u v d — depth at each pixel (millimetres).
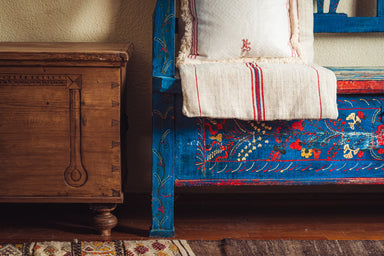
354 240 1939
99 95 1820
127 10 2273
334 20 2271
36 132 1836
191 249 1835
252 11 2021
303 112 1807
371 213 2299
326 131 1945
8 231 2016
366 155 1974
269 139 1936
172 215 1964
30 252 1774
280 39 2053
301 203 2402
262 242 1904
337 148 1959
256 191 2416
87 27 2279
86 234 1993
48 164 1857
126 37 2295
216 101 1787
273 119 1814
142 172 2381
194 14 2057
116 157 1862
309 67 1878
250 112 1798
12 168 1853
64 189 1874
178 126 1909
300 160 1956
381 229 2094
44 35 2273
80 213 2232
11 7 2246
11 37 2268
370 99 1944
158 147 1915
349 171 1981
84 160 1859
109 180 1877
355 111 1945
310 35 2156
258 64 1924
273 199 2395
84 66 1800
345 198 2418
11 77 1796
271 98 1802
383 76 1972
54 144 1847
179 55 2045
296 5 2145
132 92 2328
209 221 2170
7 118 1823
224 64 1926
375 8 2340
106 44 2096
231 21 2014
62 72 1801
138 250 1812
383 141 1970
